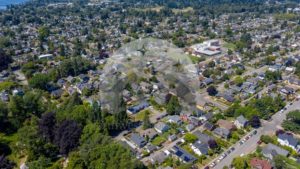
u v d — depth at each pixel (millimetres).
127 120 67938
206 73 100500
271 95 85875
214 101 83812
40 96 80875
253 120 69562
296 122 69625
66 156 57844
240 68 108438
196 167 55344
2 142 62375
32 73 103312
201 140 62969
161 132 66875
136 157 56875
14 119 69562
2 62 110812
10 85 91625
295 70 104062
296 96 86438
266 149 59094
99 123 63281
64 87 95062
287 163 56531
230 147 62125
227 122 69438
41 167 52656
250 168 54344
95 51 131625
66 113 65688
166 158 57875
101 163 48156
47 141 61062
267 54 123750
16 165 56938
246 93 88375
